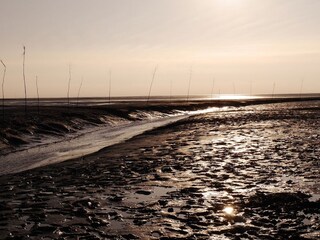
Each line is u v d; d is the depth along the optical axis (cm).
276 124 4119
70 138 3541
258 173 1505
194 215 996
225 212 1010
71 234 875
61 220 982
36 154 2502
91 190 1314
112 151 2403
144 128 4581
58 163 2020
